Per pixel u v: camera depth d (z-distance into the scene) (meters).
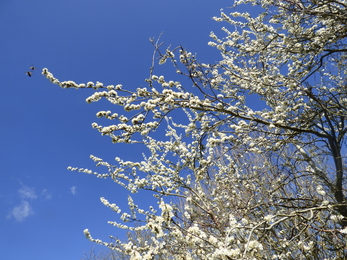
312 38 3.82
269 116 3.73
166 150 4.84
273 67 4.84
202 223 4.02
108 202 3.92
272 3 3.75
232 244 2.61
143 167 4.54
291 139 3.96
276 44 4.34
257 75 4.50
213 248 2.64
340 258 3.34
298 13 3.74
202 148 3.90
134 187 4.50
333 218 3.07
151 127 3.01
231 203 4.68
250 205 4.16
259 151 3.90
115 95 2.91
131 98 2.93
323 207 2.95
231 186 4.79
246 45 4.54
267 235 3.64
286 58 4.56
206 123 3.39
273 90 3.99
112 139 2.97
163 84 3.18
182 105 3.02
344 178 3.85
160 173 4.67
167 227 2.31
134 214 4.30
